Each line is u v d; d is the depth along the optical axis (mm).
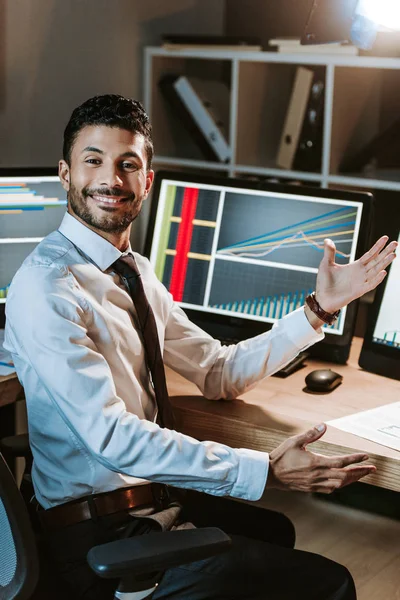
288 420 1754
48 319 1460
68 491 1535
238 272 2211
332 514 2664
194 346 1858
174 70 3305
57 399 1452
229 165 3121
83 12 2936
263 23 3436
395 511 2637
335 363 2123
